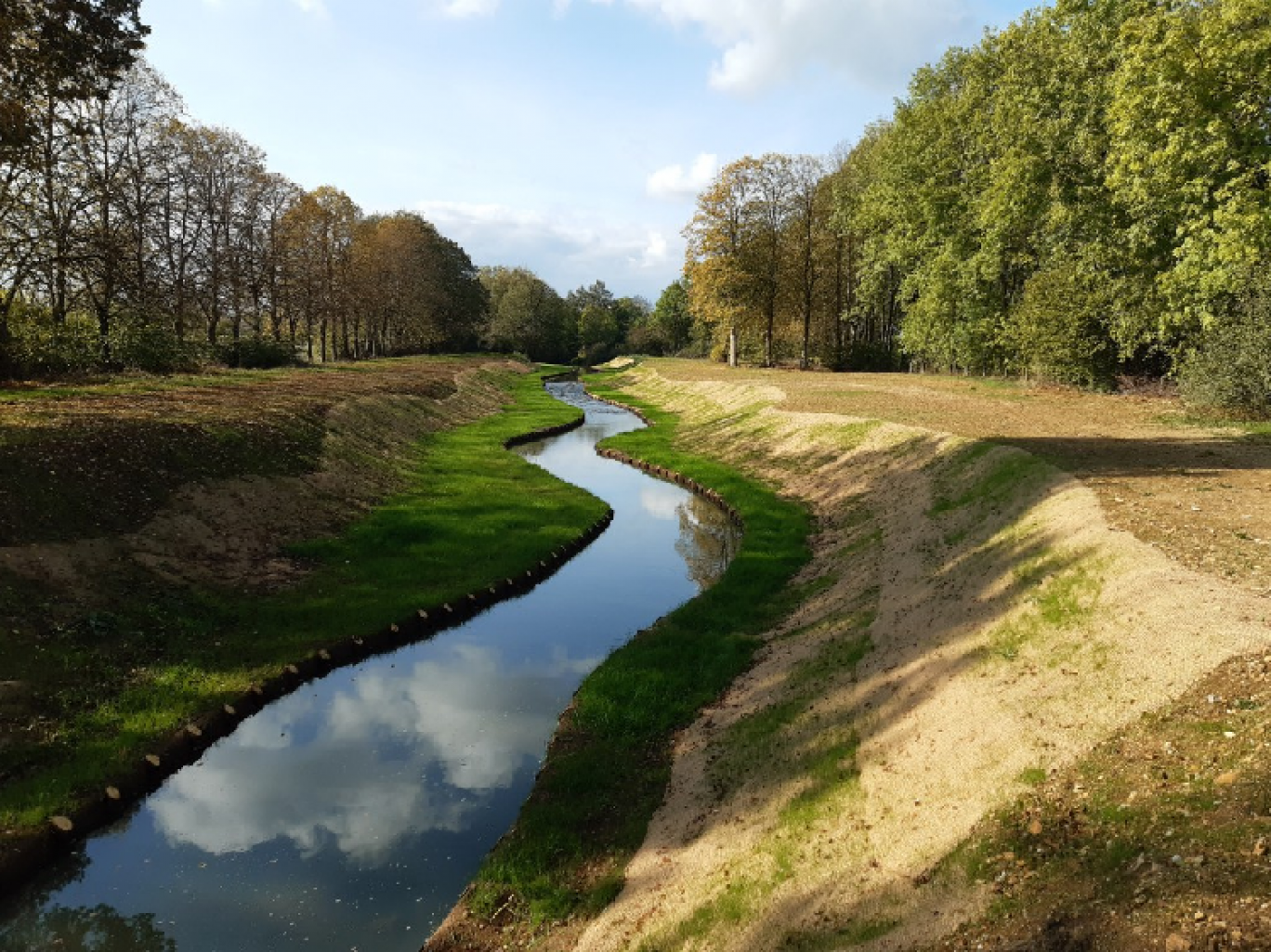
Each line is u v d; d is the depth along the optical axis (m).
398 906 8.66
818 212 57.28
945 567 14.01
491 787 10.91
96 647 12.59
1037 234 32.62
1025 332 32.78
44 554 13.76
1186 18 21.75
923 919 6.52
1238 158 20.58
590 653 15.33
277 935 8.19
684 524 24.48
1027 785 7.59
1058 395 32.31
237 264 43.25
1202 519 12.01
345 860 9.37
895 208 40.69
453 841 9.77
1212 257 21.00
